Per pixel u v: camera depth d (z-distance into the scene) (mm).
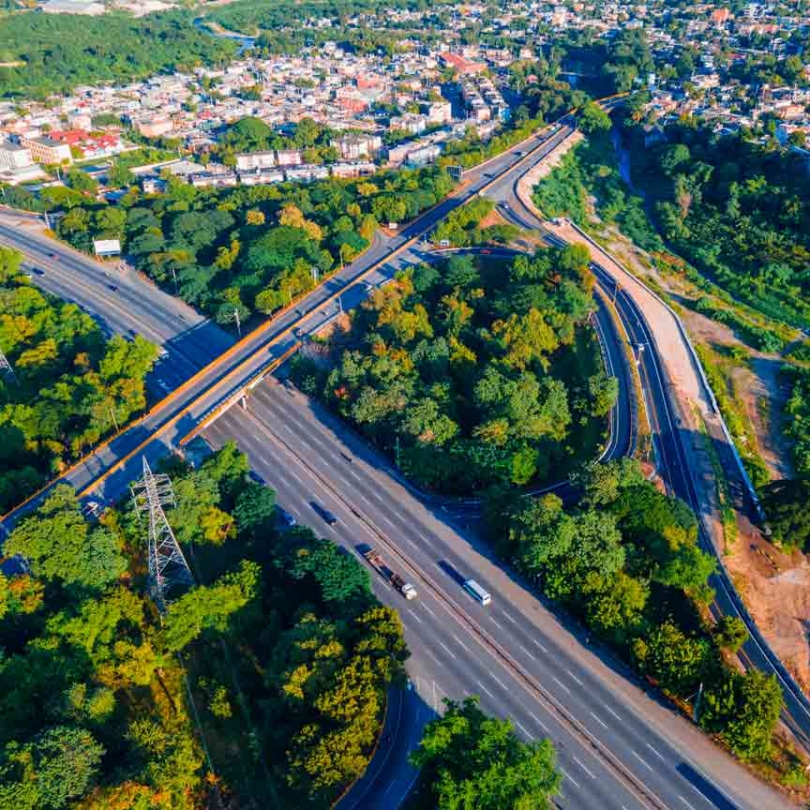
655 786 139875
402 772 142250
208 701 158125
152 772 128125
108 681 150625
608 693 156625
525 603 177750
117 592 165750
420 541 197500
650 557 180375
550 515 178375
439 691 157125
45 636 154125
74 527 174000
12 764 122562
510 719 151250
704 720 145375
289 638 155750
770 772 143250
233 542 196250
